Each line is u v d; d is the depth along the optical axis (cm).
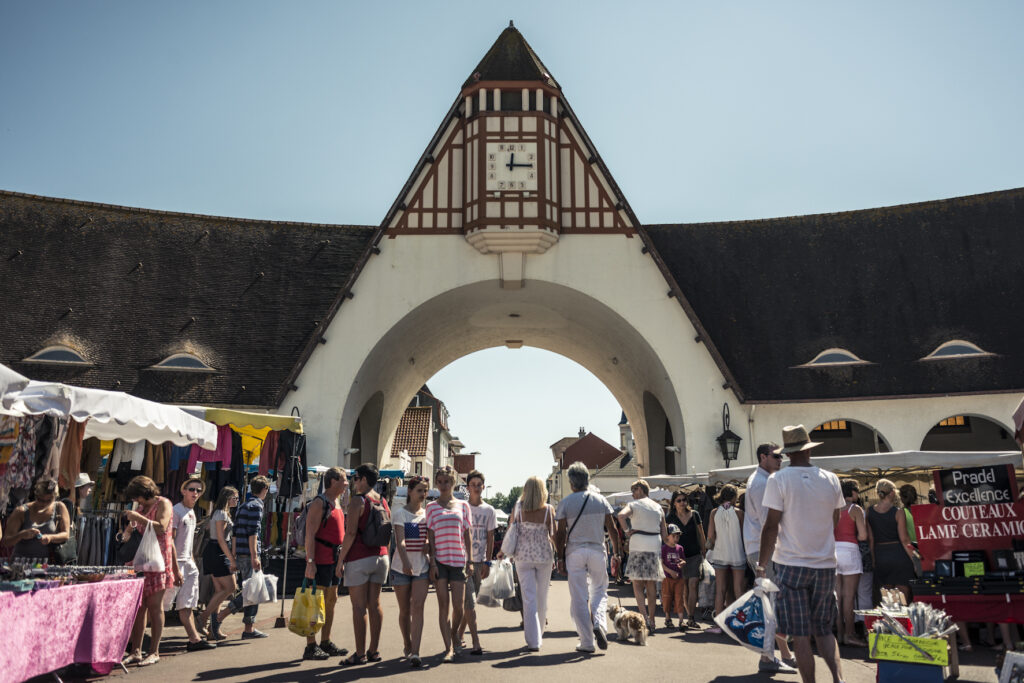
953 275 2186
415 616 740
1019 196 2283
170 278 2241
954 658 661
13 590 546
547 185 2112
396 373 2478
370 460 2534
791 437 563
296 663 757
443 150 2202
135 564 762
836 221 2433
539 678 664
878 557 878
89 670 706
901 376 2030
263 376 2086
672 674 685
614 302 2139
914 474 1346
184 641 925
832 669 538
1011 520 687
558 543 818
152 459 1277
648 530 982
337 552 805
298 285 2292
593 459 7200
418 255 2156
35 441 812
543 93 2158
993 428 2127
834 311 2214
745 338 2206
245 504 999
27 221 2225
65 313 2072
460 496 1102
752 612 579
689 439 2067
